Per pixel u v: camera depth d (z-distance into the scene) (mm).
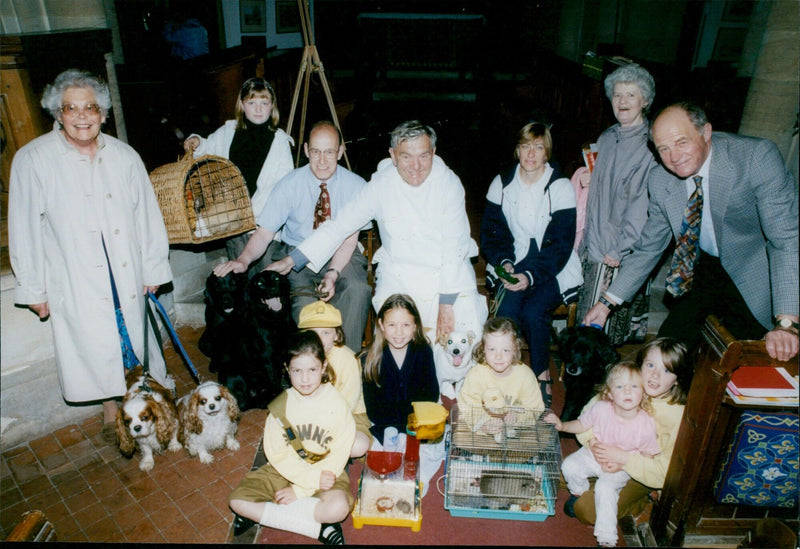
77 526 2766
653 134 2547
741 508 2428
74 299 2932
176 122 5301
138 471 3117
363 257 3826
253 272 3928
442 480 3033
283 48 8570
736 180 2564
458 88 10586
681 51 8570
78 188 2812
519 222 3523
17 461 3211
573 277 3541
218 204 3652
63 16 4039
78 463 3195
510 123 7668
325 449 2656
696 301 3027
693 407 2320
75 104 2584
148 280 3201
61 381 3139
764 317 2750
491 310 3660
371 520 2705
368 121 7484
